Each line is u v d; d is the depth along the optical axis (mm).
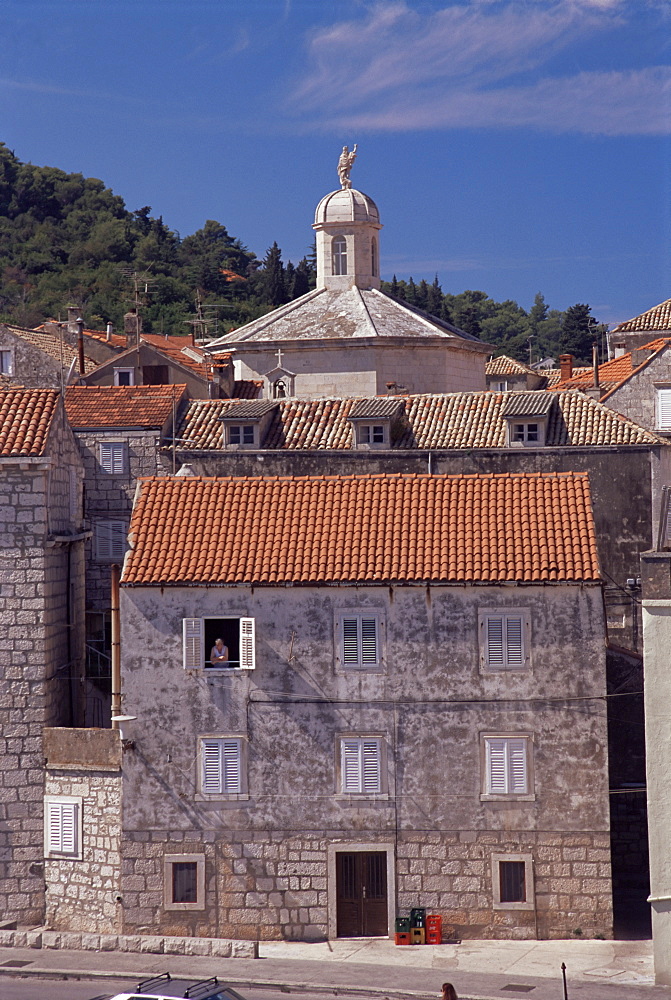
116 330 144875
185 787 35750
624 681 39219
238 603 35812
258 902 35375
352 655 35469
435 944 34500
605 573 46625
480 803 34969
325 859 35250
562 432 48875
